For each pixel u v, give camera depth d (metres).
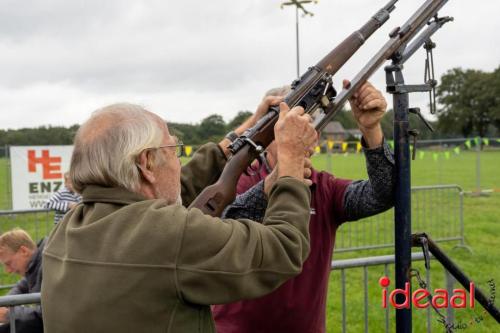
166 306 1.49
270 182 1.94
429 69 2.04
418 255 3.27
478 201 14.37
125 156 1.58
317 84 1.91
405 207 2.04
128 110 1.67
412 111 2.03
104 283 1.49
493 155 42.41
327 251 2.41
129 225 1.53
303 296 2.34
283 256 1.59
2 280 6.54
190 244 1.49
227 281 1.50
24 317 3.17
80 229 1.59
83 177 1.63
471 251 7.79
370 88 2.05
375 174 2.16
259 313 2.34
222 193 1.86
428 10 1.94
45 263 1.71
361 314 5.25
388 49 1.91
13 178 10.36
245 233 1.58
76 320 1.51
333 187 2.48
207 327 1.61
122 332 1.47
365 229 9.52
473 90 82.12
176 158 1.72
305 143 1.76
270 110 1.96
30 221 10.36
